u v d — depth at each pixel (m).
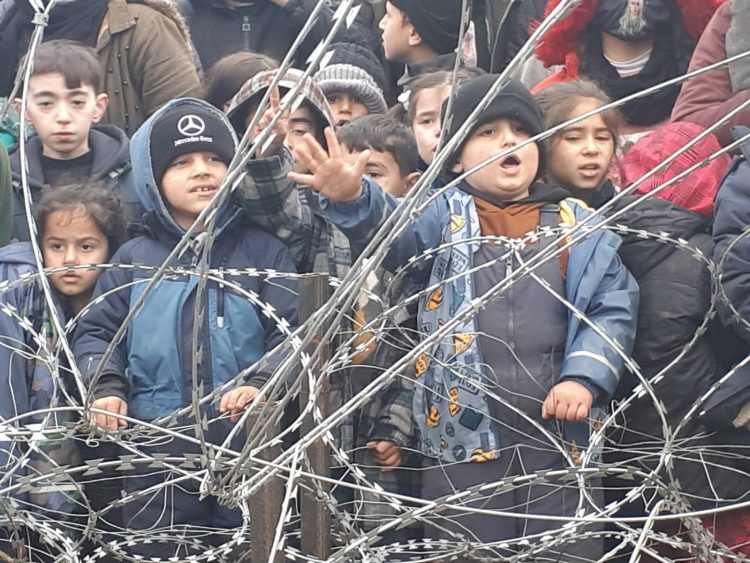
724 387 3.49
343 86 4.79
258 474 2.26
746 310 3.44
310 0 5.31
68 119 4.30
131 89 4.85
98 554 2.63
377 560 2.41
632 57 4.65
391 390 3.54
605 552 3.49
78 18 4.85
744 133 3.73
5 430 2.53
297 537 3.08
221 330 3.60
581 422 3.37
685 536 3.49
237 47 5.30
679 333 3.55
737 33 4.20
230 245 3.76
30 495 3.34
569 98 4.00
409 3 4.93
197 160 3.80
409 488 3.54
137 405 3.61
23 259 3.79
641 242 3.63
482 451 3.32
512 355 3.39
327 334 2.15
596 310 3.48
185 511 3.42
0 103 4.54
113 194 3.96
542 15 4.88
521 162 3.61
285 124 3.40
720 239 3.52
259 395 2.18
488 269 3.48
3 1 4.89
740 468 3.51
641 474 2.46
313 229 3.90
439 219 3.54
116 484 3.48
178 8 5.33
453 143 2.08
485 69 4.98
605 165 3.99
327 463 2.73
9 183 3.96
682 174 2.13
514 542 2.48
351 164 3.70
